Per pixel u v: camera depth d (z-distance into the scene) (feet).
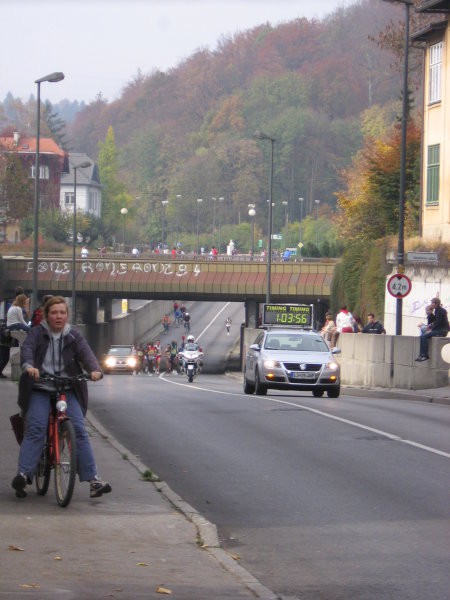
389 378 175.83
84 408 59.88
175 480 70.95
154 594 41.14
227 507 61.72
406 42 203.72
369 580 44.83
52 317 59.36
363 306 292.20
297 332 160.86
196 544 50.37
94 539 50.49
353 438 92.07
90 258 456.45
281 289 443.73
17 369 156.35
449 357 156.25
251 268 446.19
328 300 454.81
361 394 172.24
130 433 96.89
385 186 334.85
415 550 50.37
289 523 57.11
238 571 45.34
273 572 46.47
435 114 262.06
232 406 124.67
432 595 42.24
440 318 161.68
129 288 454.40
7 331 153.79
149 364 432.25
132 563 46.21
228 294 451.94
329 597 42.14
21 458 59.67
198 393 160.04
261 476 72.43
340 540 52.80
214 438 92.84
